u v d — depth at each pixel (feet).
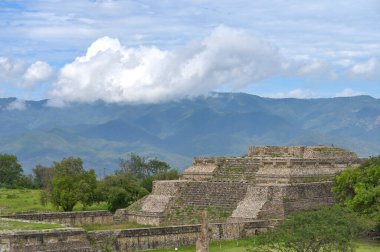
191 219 389.80
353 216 277.64
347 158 448.24
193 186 417.90
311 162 421.18
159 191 424.46
